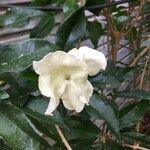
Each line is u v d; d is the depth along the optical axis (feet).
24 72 0.75
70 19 0.99
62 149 0.84
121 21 1.52
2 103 0.71
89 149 0.94
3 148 0.76
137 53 1.47
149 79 1.33
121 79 0.99
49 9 1.19
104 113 0.85
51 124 0.78
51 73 0.68
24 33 1.59
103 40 1.75
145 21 1.64
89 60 0.71
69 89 0.69
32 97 0.82
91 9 1.14
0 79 0.89
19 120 0.68
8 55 0.74
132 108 1.01
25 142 0.66
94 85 0.92
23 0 1.70
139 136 0.97
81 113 0.94
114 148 0.95
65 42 0.99
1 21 1.15
